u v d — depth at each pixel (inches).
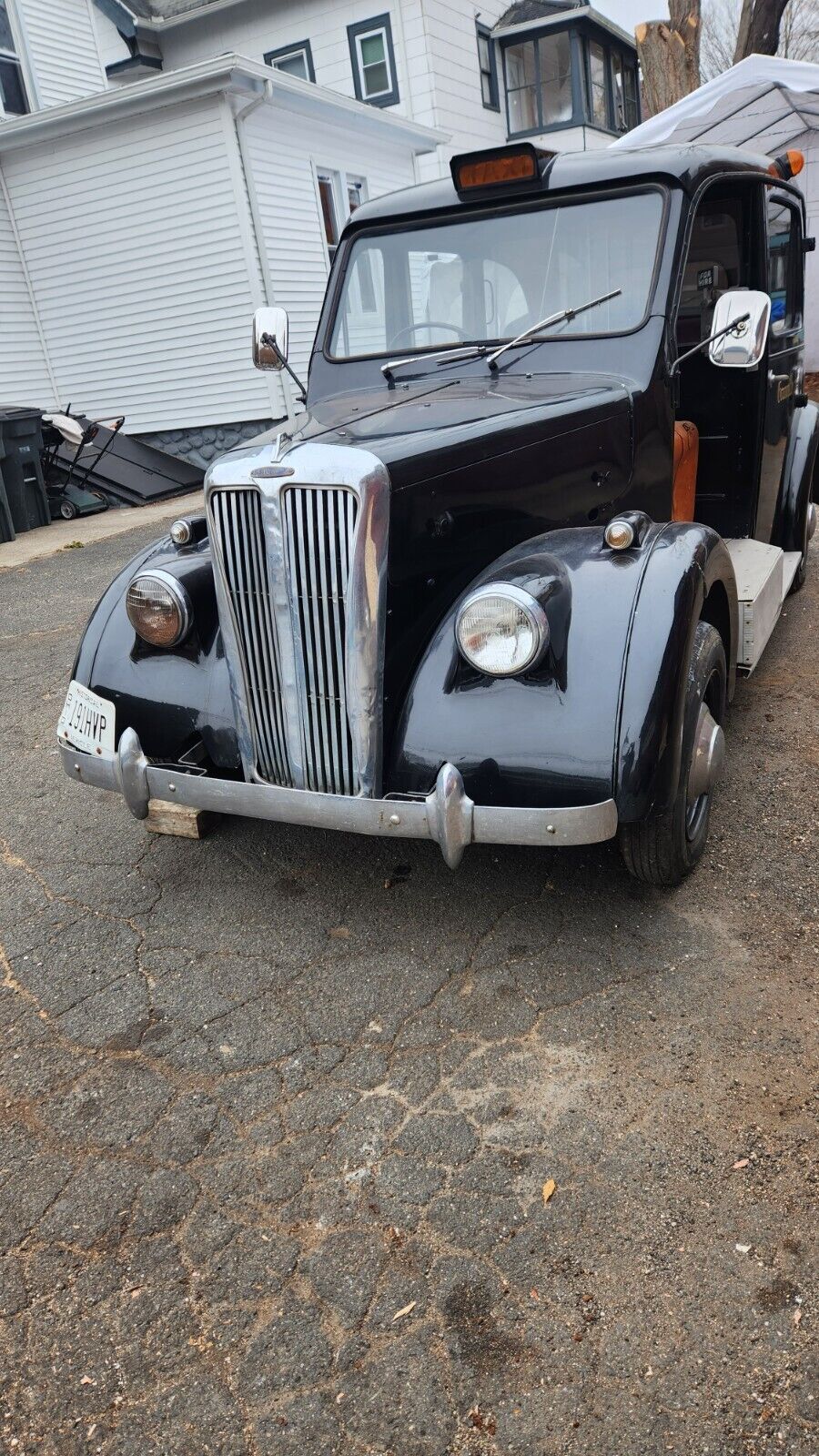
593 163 145.2
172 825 138.8
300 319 503.5
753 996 104.6
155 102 446.0
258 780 114.6
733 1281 75.0
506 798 98.7
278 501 99.8
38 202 502.9
